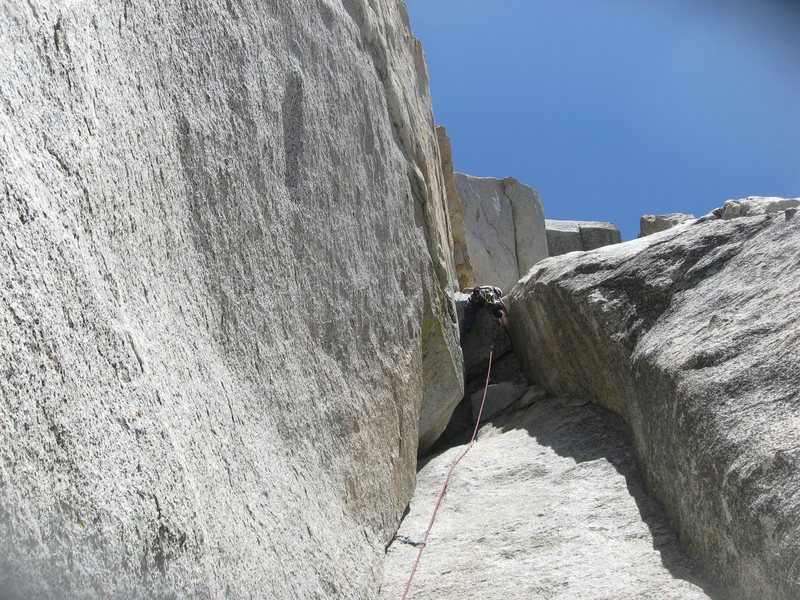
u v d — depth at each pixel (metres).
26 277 1.82
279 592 2.79
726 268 4.84
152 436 2.16
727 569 3.50
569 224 15.23
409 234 6.01
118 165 2.42
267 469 3.09
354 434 4.25
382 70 5.95
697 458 3.79
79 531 1.79
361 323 4.69
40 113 2.05
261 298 3.43
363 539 4.05
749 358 3.80
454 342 6.54
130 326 2.27
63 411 1.84
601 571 3.95
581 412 6.20
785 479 3.10
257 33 3.81
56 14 2.19
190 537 2.20
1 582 1.57
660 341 4.68
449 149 11.11
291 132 4.07
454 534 4.79
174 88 2.95
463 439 6.97
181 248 2.84
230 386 2.98
